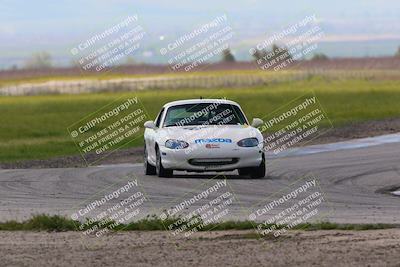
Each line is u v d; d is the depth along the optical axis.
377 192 57.75
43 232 41.09
